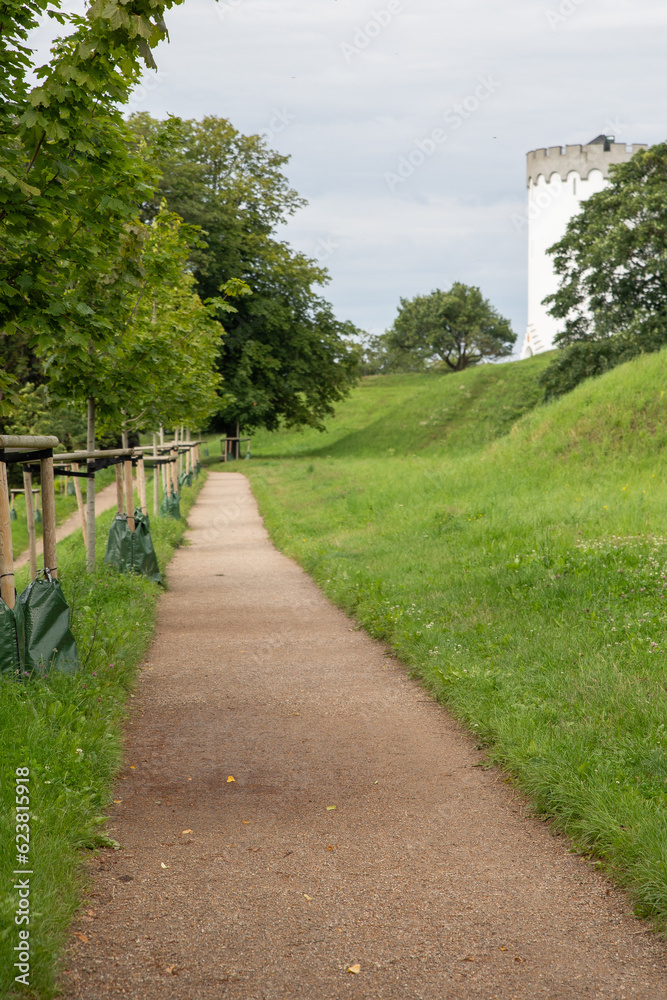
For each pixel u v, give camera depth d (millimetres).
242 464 49438
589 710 5426
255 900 3615
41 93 5238
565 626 7480
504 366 53375
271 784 4945
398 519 16234
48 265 6316
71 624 7281
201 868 3906
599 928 3377
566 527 12500
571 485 17406
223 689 6906
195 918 3469
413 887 3727
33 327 6219
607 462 18562
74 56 5230
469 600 8922
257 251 49656
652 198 35312
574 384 36906
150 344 11148
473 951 3232
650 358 22906
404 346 102750
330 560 12945
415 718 6117
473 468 20953
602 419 20297
